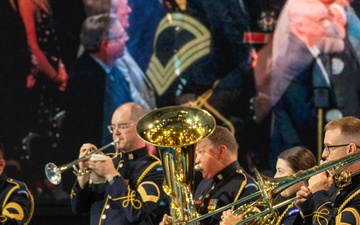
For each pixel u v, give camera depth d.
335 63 25.84
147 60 25.70
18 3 25.56
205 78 25.69
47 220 25.34
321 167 15.45
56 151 25.36
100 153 20.05
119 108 19.92
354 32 25.92
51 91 25.48
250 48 25.77
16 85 25.41
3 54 25.45
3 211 20.42
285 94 25.75
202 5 25.78
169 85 25.66
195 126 17.28
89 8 25.70
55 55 25.56
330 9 25.91
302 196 17.00
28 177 25.19
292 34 25.83
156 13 25.75
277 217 16.48
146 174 19.42
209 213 16.47
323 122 25.70
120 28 25.72
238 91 25.67
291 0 25.86
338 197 15.73
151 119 17.47
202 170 18.56
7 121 25.30
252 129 25.62
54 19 25.62
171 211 17.02
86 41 25.66
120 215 19.08
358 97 25.83
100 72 25.62
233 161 18.55
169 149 17.11
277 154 25.58
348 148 16.11
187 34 25.73
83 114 25.53
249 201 17.80
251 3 25.78
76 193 19.50
